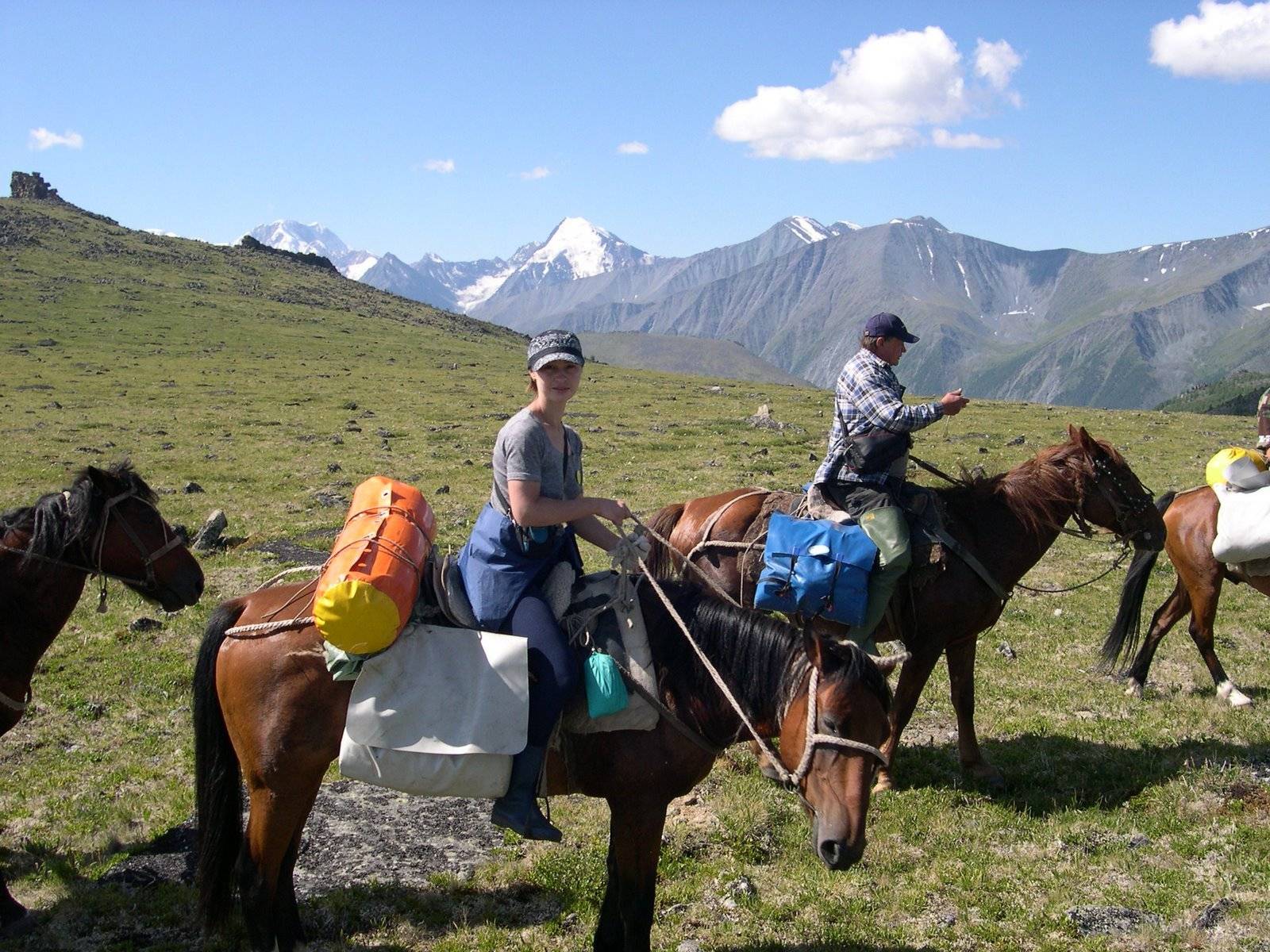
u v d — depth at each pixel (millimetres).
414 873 7125
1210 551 10125
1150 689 10906
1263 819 7719
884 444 8039
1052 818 7891
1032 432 31484
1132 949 6203
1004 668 11562
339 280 104312
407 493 5762
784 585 7781
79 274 80750
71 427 30391
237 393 40812
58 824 7648
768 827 7750
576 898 6738
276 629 5602
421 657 5441
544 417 5449
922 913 6664
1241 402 93062
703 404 40062
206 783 5754
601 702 5355
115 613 12617
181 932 6391
